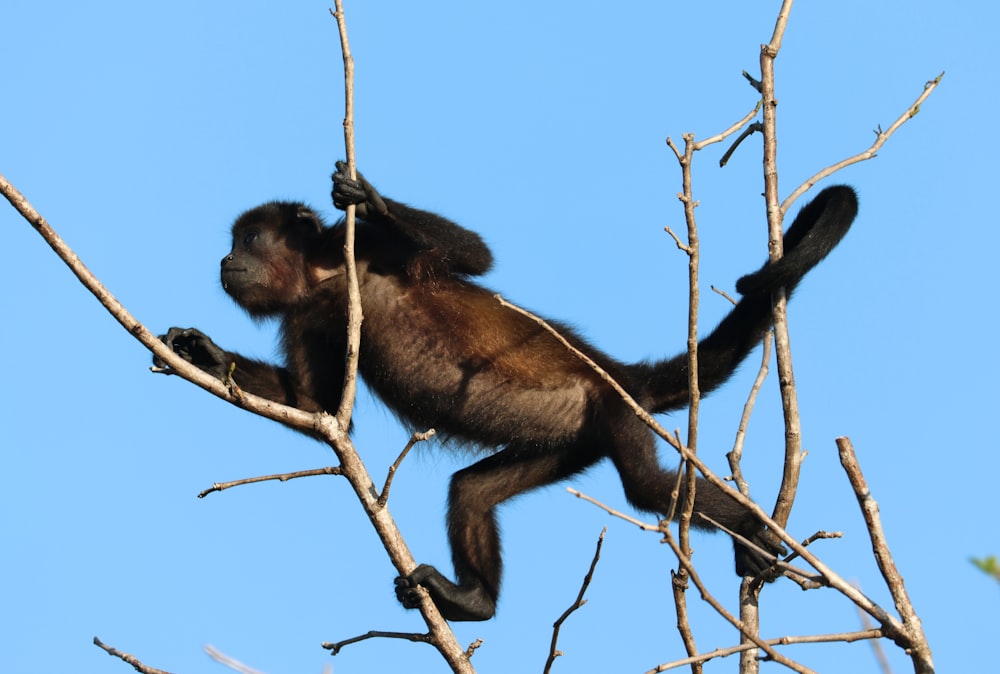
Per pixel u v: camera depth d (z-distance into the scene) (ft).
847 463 29.58
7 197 32.07
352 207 35.68
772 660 27.30
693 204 33.86
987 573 17.99
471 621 46.78
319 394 51.39
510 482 51.08
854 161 41.86
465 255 49.49
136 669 32.71
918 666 27.66
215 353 45.39
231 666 30.27
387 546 33.96
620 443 48.49
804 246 44.04
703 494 46.91
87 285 32.50
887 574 28.58
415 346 50.01
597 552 31.73
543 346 50.03
